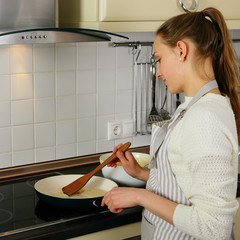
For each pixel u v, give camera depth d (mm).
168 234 1318
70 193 1681
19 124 1965
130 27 1744
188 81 1240
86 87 2100
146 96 2277
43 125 2023
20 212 1615
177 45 1209
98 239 1566
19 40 1445
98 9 1682
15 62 1900
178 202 1269
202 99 1198
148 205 1226
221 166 1067
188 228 1122
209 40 1201
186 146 1125
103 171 1865
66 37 1523
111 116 2205
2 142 1942
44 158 2059
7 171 1968
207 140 1079
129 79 2221
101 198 1615
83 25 1696
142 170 1599
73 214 1588
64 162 2104
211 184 1070
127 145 1619
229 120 1147
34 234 1441
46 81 1989
